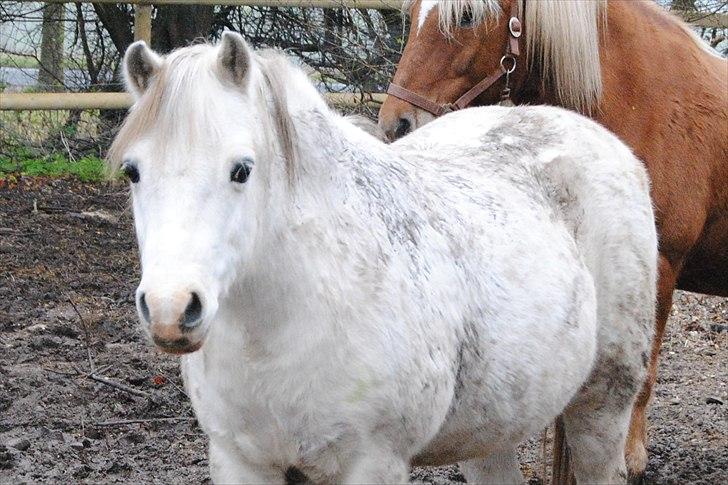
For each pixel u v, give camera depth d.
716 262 6.04
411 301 3.45
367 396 3.34
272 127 3.23
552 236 4.10
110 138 12.07
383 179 3.62
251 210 3.11
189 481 5.27
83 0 11.83
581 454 4.50
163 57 3.31
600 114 5.63
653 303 4.52
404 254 3.51
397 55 11.38
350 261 3.37
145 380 6.54
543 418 4.03
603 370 4.40
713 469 5.90
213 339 3.37
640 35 5.72
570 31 5.57
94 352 7.00
